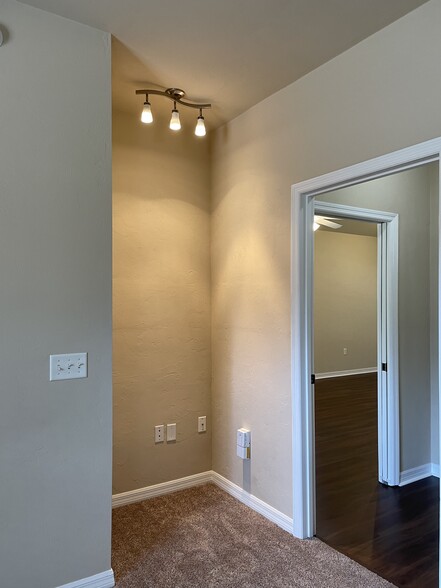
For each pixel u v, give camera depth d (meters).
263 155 2.74
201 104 2.79
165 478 3.06
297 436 2.44
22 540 1.83
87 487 1.99
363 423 4.86
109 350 2.05
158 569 2.14
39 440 1.87
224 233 3.12
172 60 2.28
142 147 2.98
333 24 1.96
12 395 1.82
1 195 1.80
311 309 2.51
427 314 3.49
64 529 1.93
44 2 1.84
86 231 2.00
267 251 2.70
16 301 1.83
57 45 1.94
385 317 3.27
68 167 1.96
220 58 2.26
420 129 1.83
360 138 2.09
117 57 2.25
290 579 2.06
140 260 2.96
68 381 1.95
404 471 3.28
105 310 2.05
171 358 3.09
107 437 2.04
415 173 3.45
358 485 3.26
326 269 7.71
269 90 2.61
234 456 3.01
